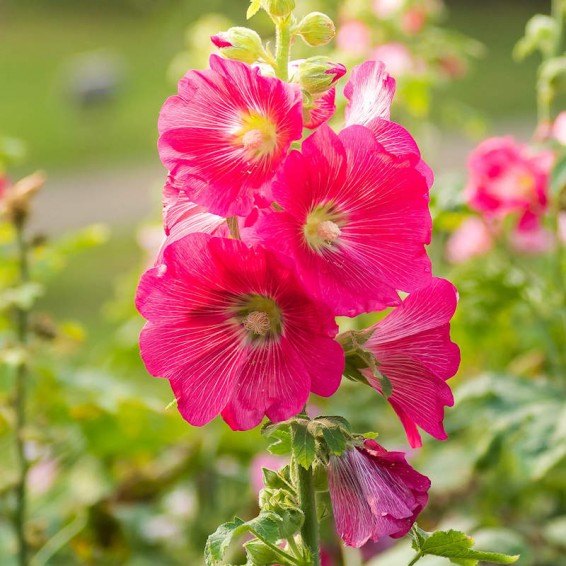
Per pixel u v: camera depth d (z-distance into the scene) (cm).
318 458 108
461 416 153
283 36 108
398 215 105
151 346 106
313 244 105
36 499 178
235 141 106
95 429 163
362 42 201
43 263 158
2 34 976
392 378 110
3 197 156
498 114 640
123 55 882
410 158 105
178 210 108
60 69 865
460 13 955
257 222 103
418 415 110
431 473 171
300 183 103
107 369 196
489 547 141
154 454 175
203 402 106
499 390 148
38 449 164
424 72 190
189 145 106
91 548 166
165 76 819
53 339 153
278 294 104
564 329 159
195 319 106
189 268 104
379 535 106
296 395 104
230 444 180
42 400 160
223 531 107
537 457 142
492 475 170
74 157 655
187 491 182
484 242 185
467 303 159
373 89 108
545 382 151
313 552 108
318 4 222
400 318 108
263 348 105
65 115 743
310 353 104
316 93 107
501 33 878
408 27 204
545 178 150
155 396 220
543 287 156
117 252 440
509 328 185
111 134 702
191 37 245
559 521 162
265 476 110
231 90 105
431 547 110
